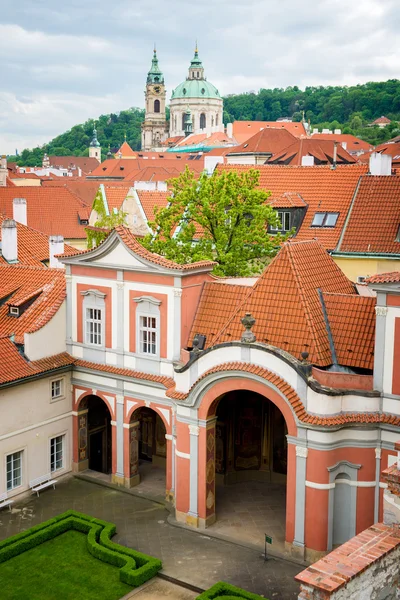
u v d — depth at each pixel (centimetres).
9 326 4394
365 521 3347
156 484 4291
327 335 3575
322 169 6062
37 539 3525
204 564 3347
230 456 4278
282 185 6088
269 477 4306
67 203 8769
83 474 4428
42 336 4266
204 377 3491
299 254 3844
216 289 4028
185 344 3978
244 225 5138
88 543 3475
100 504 4019
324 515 3303
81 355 4381
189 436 3653
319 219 5691
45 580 3225
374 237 5250
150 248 5206
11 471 4059
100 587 3173
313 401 3238
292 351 3516
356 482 3322
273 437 4256
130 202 7531
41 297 4481
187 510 3725
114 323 4203
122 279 4119
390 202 5378
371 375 3341
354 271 5281
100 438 4703
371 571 2112
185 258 5131
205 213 5025
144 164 18638
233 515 3841
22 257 5766
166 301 3959
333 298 3691
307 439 3272
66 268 4369
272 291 3722
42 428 4222
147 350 4112
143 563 3309
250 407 4241
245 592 3027
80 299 4344
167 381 3956
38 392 4181
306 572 2045
